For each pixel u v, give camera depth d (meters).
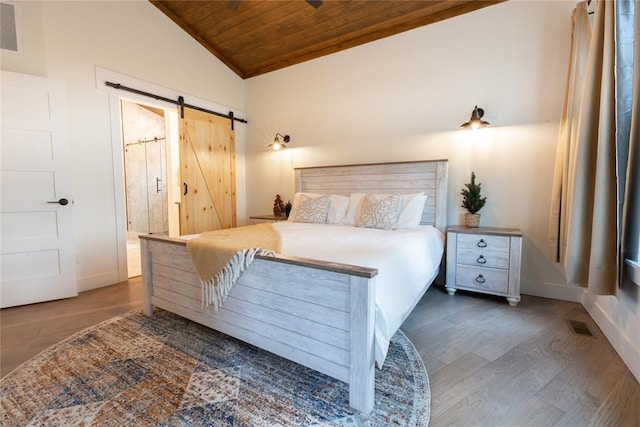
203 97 4.30
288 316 1.63
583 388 1.56
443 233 3.19
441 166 3.16
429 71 3.33
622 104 1.73
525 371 1.71
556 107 2.77
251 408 1.42
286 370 1.73
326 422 1.34
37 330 2.22
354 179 3.75
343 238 2.44
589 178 1.97
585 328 2.24
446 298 2.88
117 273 3.37
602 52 1.90
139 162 6.71
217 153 4.54
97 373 1.69
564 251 2.63
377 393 1.53
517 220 2.98
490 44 3.01
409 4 3.20
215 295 1.90
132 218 6.90
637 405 1.43
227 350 1.94
